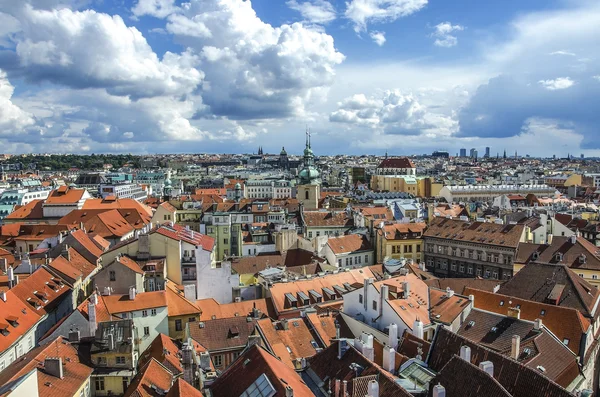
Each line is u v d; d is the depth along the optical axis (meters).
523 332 75.06
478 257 148.75
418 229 163.88
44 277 107.88
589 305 88.56
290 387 53.66
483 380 51.28
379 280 96.62
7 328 85.44
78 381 68.31
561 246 129.00
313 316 89.31
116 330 76.69
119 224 181.50
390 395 54.28
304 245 155.38
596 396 85.44
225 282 118.12
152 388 66.00
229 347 87.31
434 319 87.31
